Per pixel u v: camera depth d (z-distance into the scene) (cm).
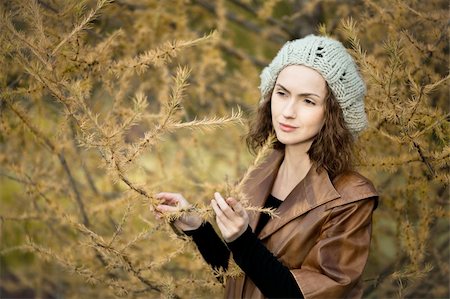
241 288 154
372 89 180
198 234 162
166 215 146
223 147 302
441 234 269
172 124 135
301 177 154
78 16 161
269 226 150
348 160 150
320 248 138
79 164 258
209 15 297
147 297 211
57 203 245
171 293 172
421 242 198
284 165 160
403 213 217
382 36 235
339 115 147
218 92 291
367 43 246
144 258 236
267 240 150
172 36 265
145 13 247
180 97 135
